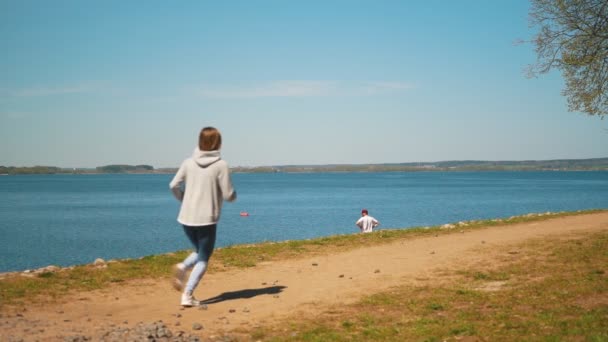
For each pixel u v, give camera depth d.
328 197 86.94
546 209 53.00
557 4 13.91
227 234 34.72
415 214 49.00
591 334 5.26
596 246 11.30
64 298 7.48
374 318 6.33
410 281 8.52
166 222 45.84
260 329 5.89
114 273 9.34
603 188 114.19
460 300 7.13
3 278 8.68
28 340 5.23
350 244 13.48
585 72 13.83
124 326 5.89
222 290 8.13
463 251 11.57
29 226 42.25
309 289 8.09
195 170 6.86
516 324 5.83
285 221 44.62
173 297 7.63
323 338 5.49
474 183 161.62
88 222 45.81
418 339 5.43
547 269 9.02
